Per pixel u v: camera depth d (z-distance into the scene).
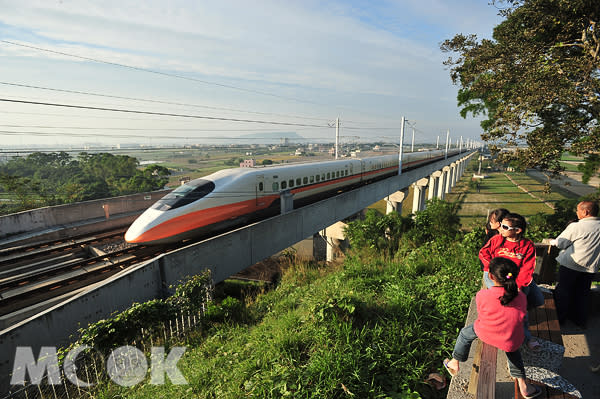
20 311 8.37
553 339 3.08
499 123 12.76
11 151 9.49
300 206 18.45
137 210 17.62
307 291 8.01
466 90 18.23
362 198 20.92
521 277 3.18
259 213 14.86
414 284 6.44
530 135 12.95
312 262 15.35
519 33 13.05
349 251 13.07
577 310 3.85
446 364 3.17
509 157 13.46
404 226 13.66
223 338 6.43
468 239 9.16
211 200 12.41
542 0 11.58
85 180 47.03
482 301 2.69
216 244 10.35
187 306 7.71
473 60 15.55
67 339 6.68
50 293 9.43
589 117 12.41
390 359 4.04
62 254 12.34
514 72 12.66
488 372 2.57
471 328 2.87
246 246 11.64
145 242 10.90
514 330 2.51
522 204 58.41
